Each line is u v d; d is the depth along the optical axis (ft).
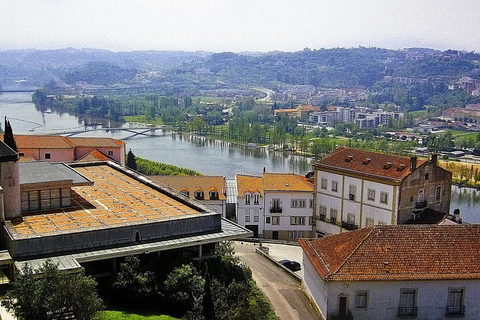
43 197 233.14
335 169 376.27
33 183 228.63
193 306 180.24
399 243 209.46
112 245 202.69
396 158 359.87
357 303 199.41
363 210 361.71
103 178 304.91
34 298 142.61
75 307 147.23
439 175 359.87
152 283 195.52
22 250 185.16
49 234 191.93
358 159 375.25
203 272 211.82
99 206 242.99
